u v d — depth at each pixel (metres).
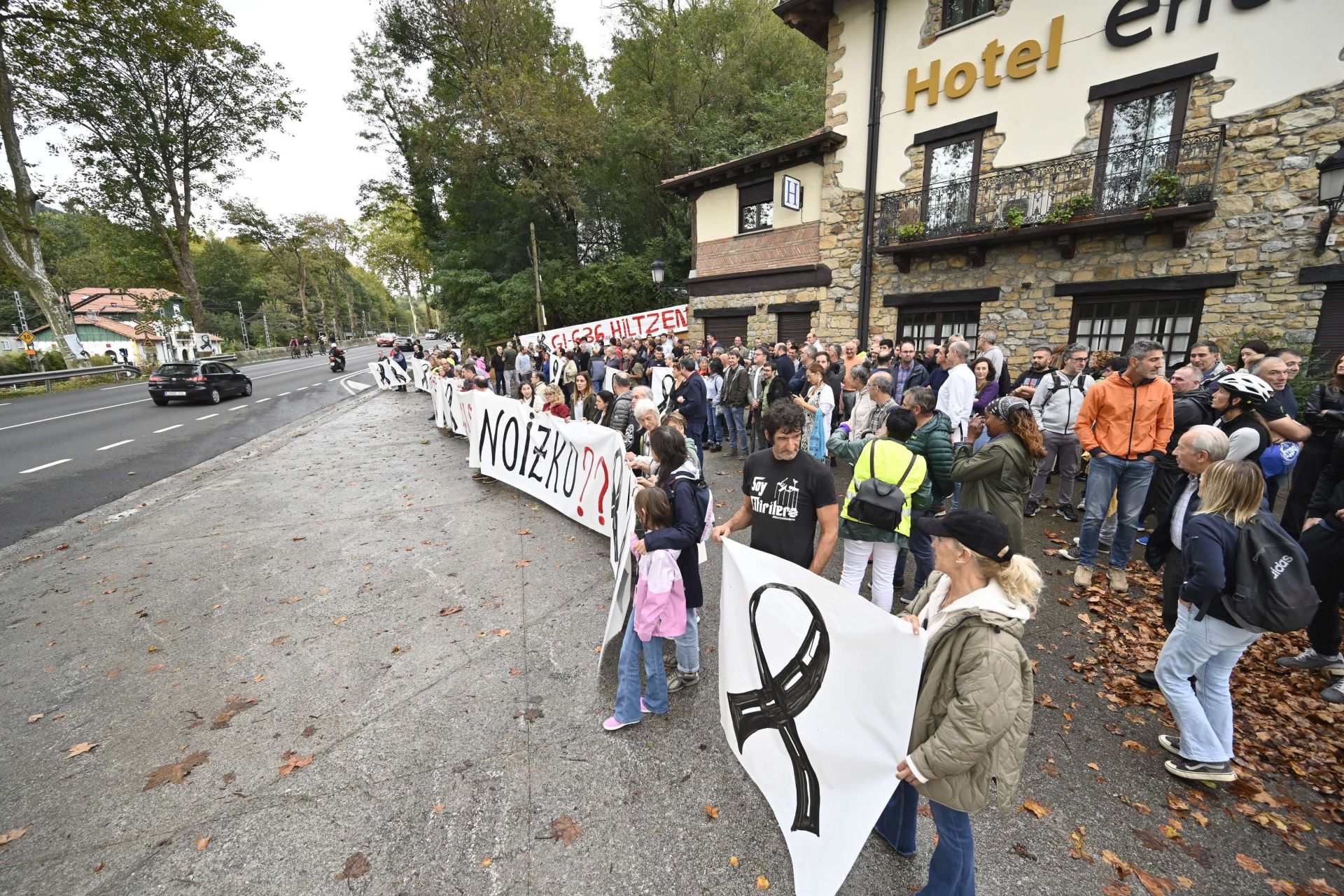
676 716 3.19
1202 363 5.04
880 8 10.70
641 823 2.51
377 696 3.42
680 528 2.97
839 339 12.26
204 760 2.96
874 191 11.32
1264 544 2.32
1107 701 3.22
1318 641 3.31
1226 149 7.69
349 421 13.96
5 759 3.00
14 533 6.38
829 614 2.05
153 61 24.69
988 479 3.69
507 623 4.23
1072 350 5.86
